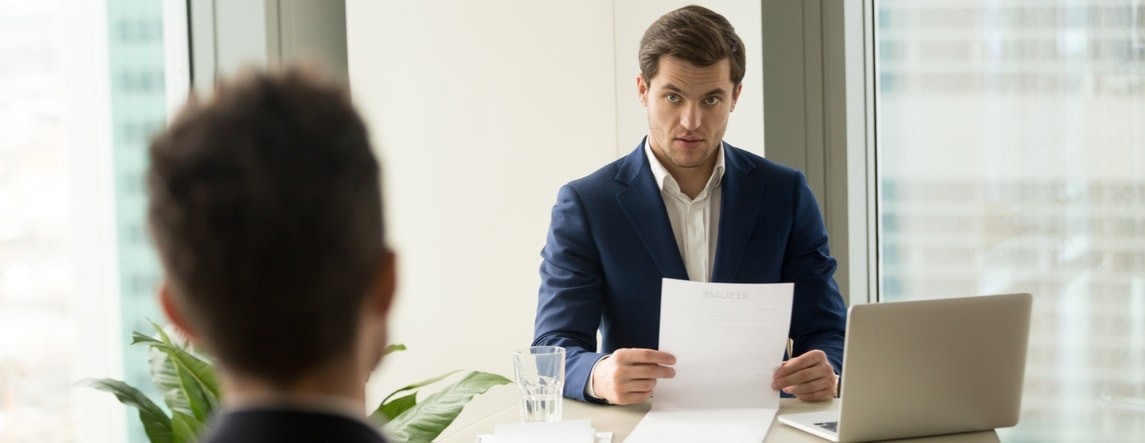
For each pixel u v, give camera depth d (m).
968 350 1.74
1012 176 3.13
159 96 3.19
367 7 3.19
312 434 0.55
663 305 1.92
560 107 3.19
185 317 0.58
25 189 3.07
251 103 0.57
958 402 1.76
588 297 2.18
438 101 3.20
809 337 2.22
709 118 2.14
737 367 1.91
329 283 0.56
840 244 3.07
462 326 3.21
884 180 3.22
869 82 3.19
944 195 3.18
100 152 3.17
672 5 3.14
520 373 1.82
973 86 3.14
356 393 0.60
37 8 3.08
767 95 3.08
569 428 1.73
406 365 3.21
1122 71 3.03
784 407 1.96
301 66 0.61
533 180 3.19
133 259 3.20
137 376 3.21
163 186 0.56
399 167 3.21
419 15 3.19
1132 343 3.06
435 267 3.21
